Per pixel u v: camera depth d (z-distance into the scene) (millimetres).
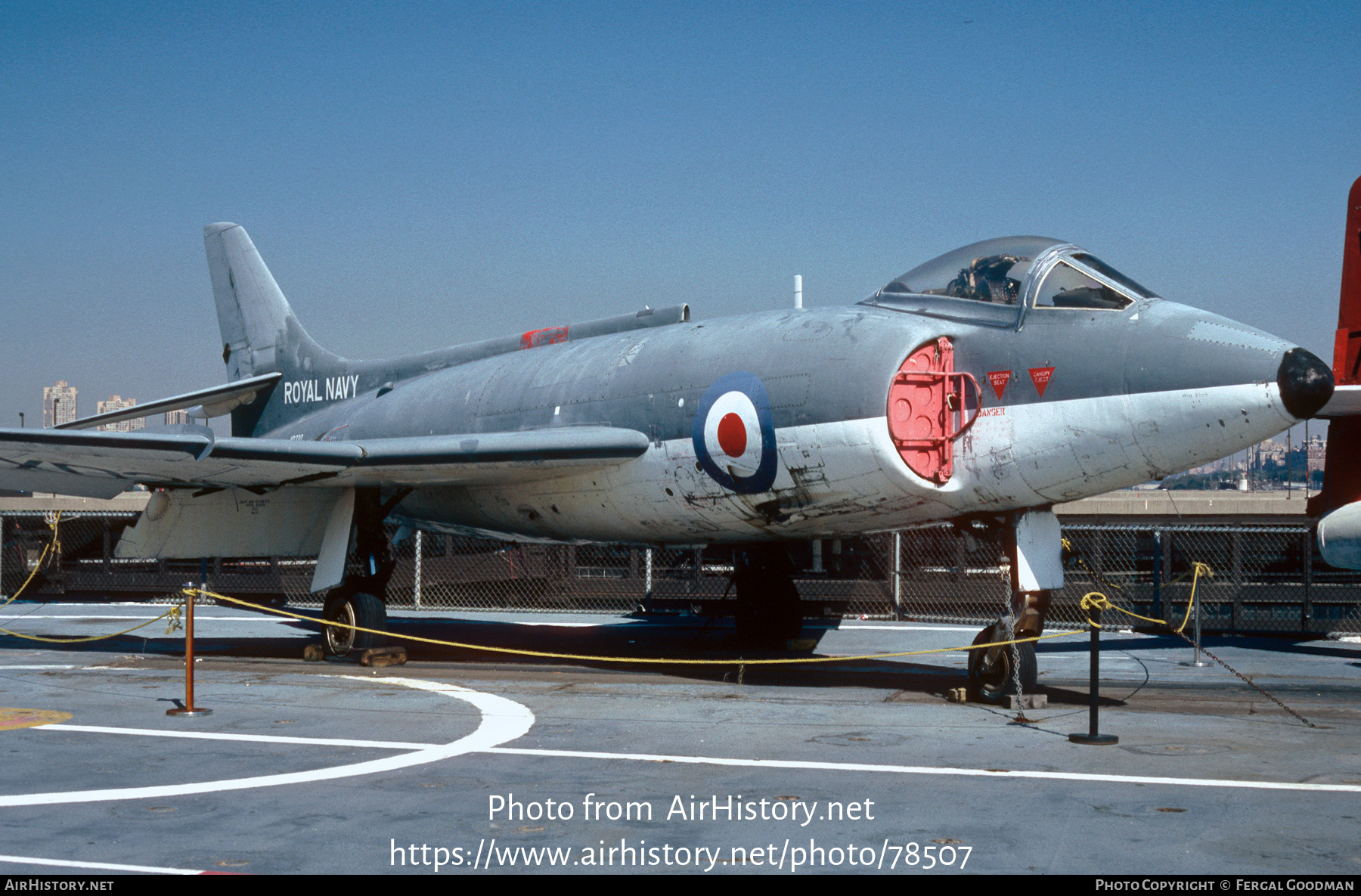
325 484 12656
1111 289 9219
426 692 10148
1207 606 16375
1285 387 8016
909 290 10320
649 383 11312
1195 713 8984
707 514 11008
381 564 12859
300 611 19312
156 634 15922
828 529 10977
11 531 21891
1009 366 9305
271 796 6227
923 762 7094
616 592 19438
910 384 9547
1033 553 9594
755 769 6898
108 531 22156
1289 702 9555
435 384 14414
